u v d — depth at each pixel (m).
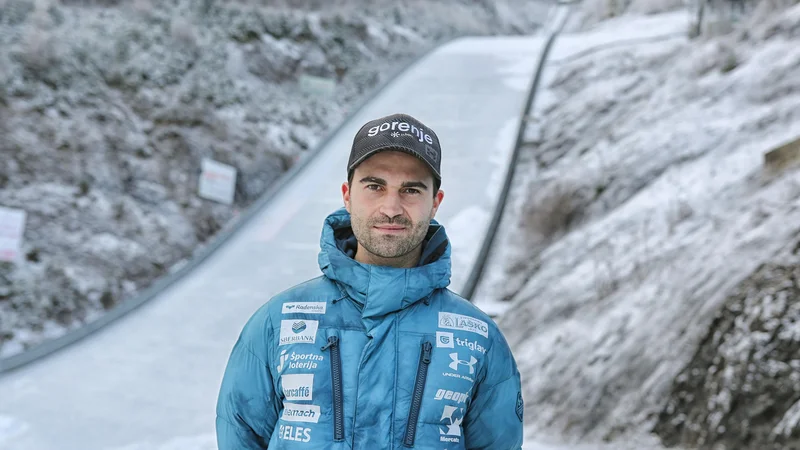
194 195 17.12
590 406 7.65
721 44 17.28
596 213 13.48
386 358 2.50
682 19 27.59
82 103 16.84
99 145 16.25
